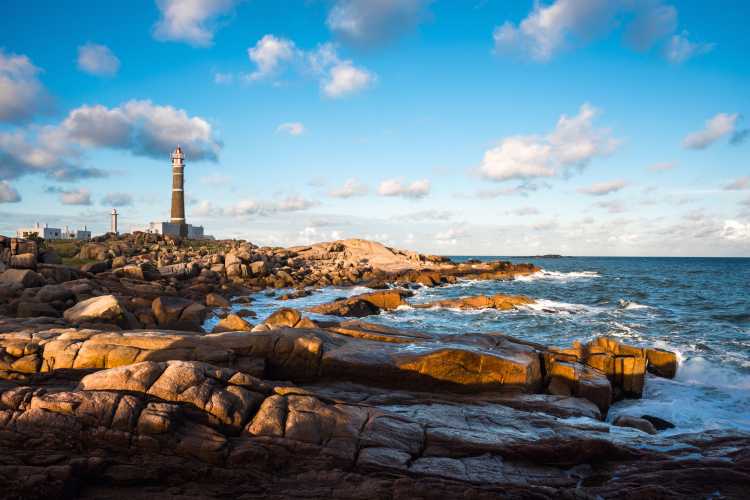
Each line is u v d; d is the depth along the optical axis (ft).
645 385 49.42
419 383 40.73
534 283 186.60
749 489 24.91
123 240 209.46
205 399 27.96
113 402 25.99
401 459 26.58
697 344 68.59
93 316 54.90
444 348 42.14
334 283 166.40
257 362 39.65
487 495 23.67
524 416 34.06
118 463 24.77
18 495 22.20
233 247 241.76
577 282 191.42
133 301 77.05
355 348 42.91
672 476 26.09
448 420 31.99
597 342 54.44
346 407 30.68
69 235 248.93
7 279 77.92
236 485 24.54
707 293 147.23
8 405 25.94
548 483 25.95
